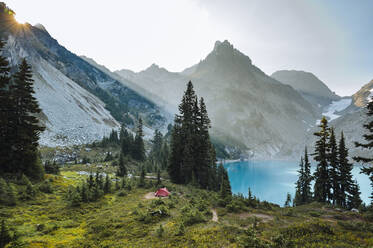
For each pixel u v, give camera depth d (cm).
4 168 3039
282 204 7350
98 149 10450
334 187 3791
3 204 2081
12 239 1384
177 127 5066
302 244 1202
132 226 1762
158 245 1321
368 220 1912
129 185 3747
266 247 1120
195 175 4597
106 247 1335
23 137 3177
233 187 9981
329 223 1722
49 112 12769
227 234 1412
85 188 2759
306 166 5375
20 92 3319
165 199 2948
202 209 2327
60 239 1498
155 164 7700
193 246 1249
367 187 10081
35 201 2375
